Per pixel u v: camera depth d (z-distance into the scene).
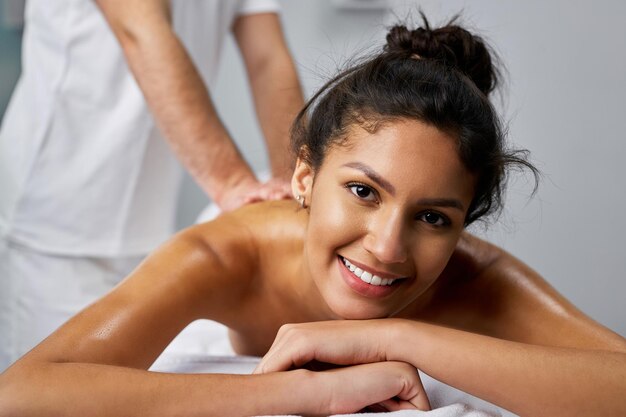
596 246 2.34
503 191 1.12
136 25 1.34
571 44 2.29
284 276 1.15
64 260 1.64
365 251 0.91
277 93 1.62
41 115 1.62
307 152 1.02
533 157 2.29
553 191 2.35
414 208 0.90
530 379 0.90
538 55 2.32
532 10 2.30
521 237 2.37
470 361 0.90
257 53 1.67
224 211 1.30
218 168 1.33
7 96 2.52
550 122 2.34
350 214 0.91
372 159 0.89
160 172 1.72
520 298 1.12
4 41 2.49
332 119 0.96
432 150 0.89
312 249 0.97
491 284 1.14
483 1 2.32
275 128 1.58
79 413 0.85
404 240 0.90
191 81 1.34
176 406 0.85
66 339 0.92
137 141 1.66
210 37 1.70
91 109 1.64
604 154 2.31
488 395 0.91
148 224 1.73
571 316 1.07
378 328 0.93
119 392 0.86
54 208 1.63
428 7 2.33
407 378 0.90
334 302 0.96
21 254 1.64
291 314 1.18
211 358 1.10
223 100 2.97
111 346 0.93
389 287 0.94
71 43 1.61
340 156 0.93
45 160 1.62
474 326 1.15
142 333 0.97
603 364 0.92
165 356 1.09
